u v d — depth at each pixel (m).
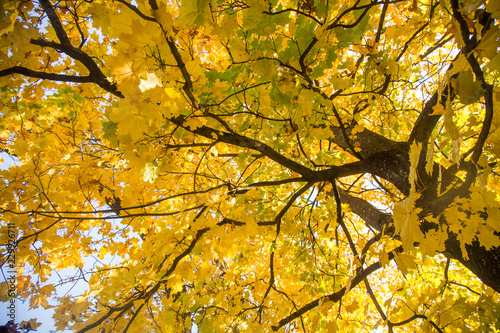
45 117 2.34
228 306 2.72
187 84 1.44
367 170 2.38
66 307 2.00
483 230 1.01
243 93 1.87
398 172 2.16
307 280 2.81
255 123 2.16
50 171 2.22
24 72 1.61
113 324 2.17
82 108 2.40
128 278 2.03
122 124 1.25
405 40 2.92
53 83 2.15
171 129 2.06
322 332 2.69
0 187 2.08
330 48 1.57
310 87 1.73
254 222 2.40
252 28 1.50
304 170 2.34
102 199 2.54
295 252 3.07
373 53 2.06
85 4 2.02
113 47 2.08
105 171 2.38
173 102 1.41
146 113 1.35
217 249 2.54
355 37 1.66
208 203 2.21
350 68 2.28
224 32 1.37
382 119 3.11
